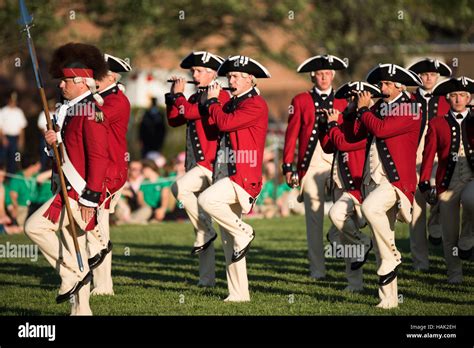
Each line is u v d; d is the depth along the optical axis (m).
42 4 88.69
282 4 96.94
